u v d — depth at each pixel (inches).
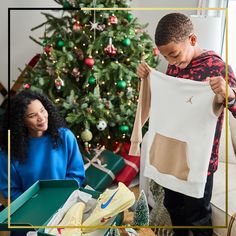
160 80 42.8
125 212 56.6
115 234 45.6
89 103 72.4
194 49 43.9
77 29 70.8
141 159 67.4
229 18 84.0
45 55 76.9
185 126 41.8
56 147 54.5
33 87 70.3
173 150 44.0
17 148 52.0
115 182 73.9
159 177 46.8
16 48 100.8
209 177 49.1
